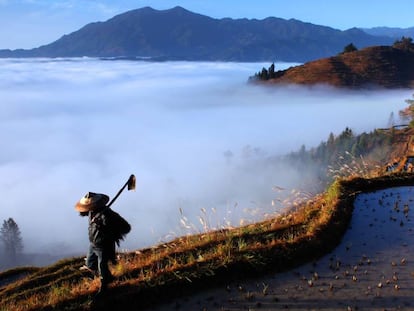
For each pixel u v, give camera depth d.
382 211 13.27
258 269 9.20
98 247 7.98
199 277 8.77
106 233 7.93
